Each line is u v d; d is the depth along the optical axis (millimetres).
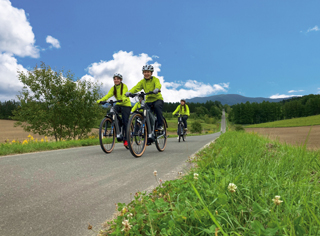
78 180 3184
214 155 4016
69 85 15688
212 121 167500
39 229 1731
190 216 1451
